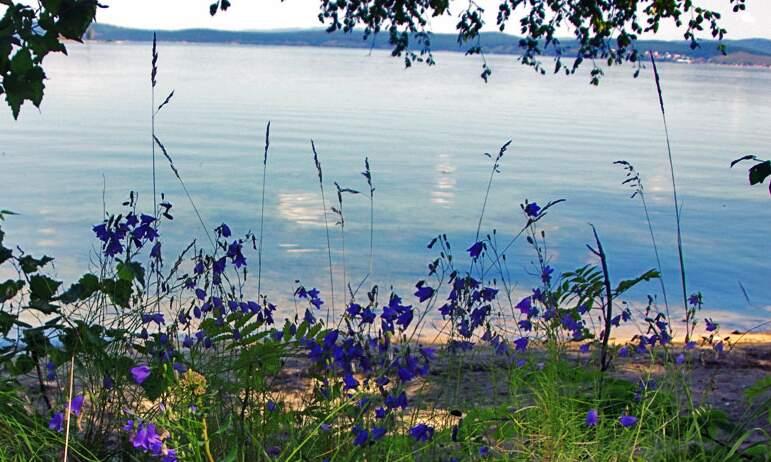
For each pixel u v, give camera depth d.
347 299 11.87
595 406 4.04
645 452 3.71
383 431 3.41
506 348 4.87
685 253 17.38
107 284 4.23
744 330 11.26
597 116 69.12
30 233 16.83
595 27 10.00
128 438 3.74
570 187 27.53
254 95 82.38
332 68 196.25
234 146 37.09
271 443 3.82
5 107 59.31
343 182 26.44
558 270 15.03
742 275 15.42
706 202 25.16
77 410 3.11
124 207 20.23
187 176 26.88
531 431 3.85
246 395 3.79
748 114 78.12
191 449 3.20
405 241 17.27
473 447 3.81
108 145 35.88
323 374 4.07
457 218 20.48
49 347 4.17
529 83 152.62
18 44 3.91
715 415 4.18
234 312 4.12
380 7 10.00
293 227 18.31
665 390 4.32
